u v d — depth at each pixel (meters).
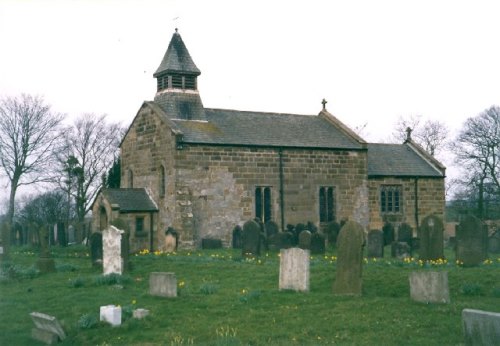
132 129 44.12
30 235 47.41
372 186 46.03
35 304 20.69
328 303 18.81
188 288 22.31
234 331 16.19
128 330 16.83
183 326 16.97
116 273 25.14
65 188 73.50
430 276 18.12
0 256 34.38
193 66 42.69
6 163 61.69
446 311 16.98
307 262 20.67
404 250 29.69
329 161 43.72
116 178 57.00
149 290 21.56
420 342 14.62
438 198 48.75
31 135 62.34
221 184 39.75
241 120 43.62
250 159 40.84
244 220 40.34
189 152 38.91
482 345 11.87
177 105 41.78
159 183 40.47
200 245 38.72
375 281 21.73
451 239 40.19
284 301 19.38
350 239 20.23
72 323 17.69
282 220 41.59
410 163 49.28
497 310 16.89
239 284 23.02
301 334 15.76
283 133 43.59
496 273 22.08
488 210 59.47
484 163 56.75
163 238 39.88
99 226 40.75
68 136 76.50
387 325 16.11
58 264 30.75
